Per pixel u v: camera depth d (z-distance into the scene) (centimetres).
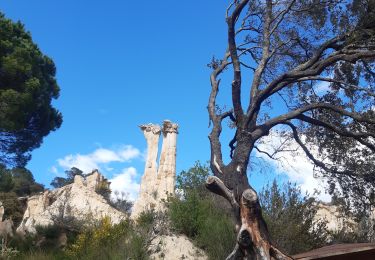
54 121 2958
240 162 944
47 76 2919
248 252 824
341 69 1301
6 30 2606
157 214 1762
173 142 4484
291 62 1348
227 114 1119
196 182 2105
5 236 2202
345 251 767
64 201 3906
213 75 1183
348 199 1339
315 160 1228
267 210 1570
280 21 1211
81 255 1727
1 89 2464
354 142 1295
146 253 1523
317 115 1316
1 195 5347
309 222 1553
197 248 1566
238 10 1070
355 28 1122
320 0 1248
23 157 2852
